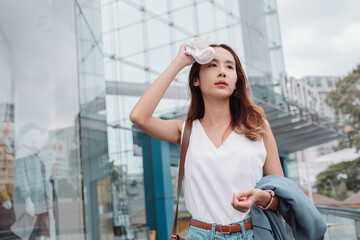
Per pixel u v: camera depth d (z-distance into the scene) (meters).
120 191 8.27
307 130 13.39
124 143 8.95
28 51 2.04
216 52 1.16
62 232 2.01
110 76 8.85
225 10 10.95
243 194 0.89
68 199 2.05
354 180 21.27
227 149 1.08
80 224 2.07
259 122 1.16
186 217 9.92
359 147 22.03
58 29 2.13
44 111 2.04
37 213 1.96
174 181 9.97
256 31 11.96
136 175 9.16
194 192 1.09
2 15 2.00
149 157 9.66
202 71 1.16
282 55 13.27
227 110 1.18
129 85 9.16
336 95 24.23
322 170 21.75
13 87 1.99
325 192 21.36
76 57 2.14
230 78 1.14
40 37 2.08
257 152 1.09
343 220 2.46
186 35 10.20
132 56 9.33
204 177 1.07
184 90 9.45
